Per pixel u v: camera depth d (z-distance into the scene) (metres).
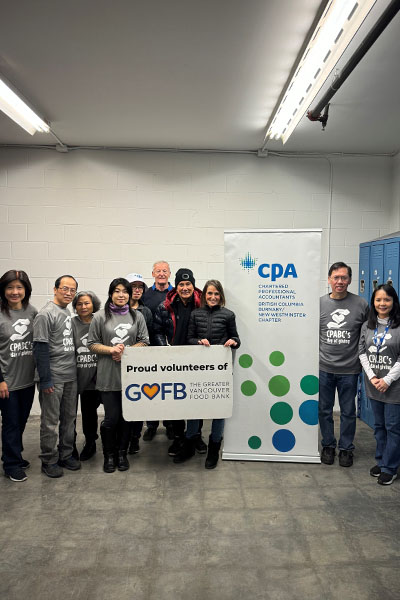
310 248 3.23
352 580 2.04
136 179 4.63
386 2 2.15
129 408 3.18
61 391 3.11
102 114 3.70
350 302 3.32
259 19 2.31
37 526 2.50
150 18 2.31
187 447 3.40
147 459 3.46
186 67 2.87
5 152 4.53
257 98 3.35
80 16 2.29
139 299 3.67
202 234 4.70
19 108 3.40
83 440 3.91
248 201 4.71
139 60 2.78
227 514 2.62
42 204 4.59
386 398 3.00
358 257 4.81
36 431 4.15
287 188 4.72
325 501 2.77
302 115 3.39
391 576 2.07
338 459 3.43
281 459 3.35
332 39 2.37
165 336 3.61
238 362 3.32
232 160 4.68
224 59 2.75
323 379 3.38
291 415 3.33
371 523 2.52
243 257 3.28
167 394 3.19
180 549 2.28
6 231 4.59
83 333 3.30
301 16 2.27
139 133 4.17
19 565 2.16
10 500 2.80
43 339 2.95
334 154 4.71
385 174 4.77
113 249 4.66
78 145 4.54
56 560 2.19
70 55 2.72
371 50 2.59
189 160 4.65
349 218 4.78
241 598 1.93
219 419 3.24
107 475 3.16
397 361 2.99
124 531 2.45
